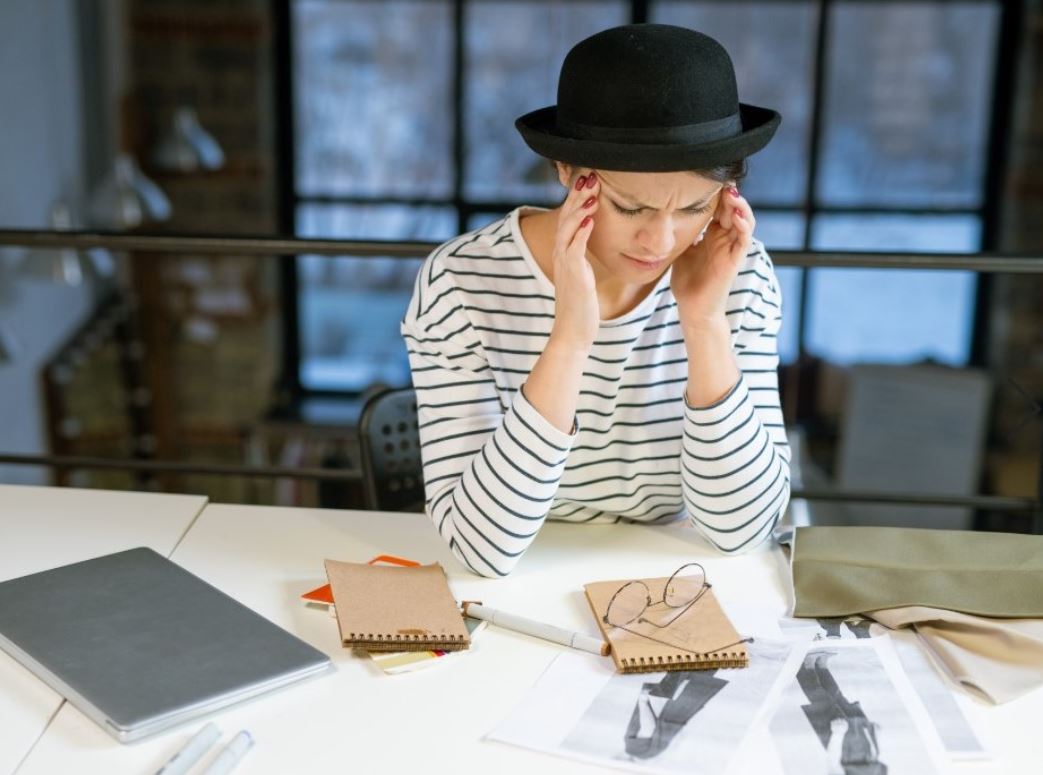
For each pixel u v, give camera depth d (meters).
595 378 1.37
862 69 6.76
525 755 1.01
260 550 1.37
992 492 6.29
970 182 6.90
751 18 6.72
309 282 7.22
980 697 1.10
